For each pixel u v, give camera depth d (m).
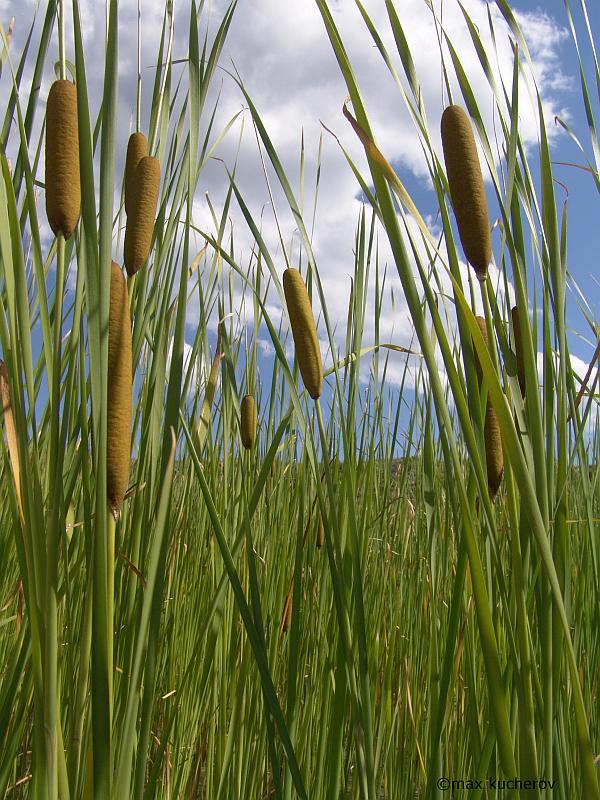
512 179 0.47
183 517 1.09
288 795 0.77
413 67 0.47
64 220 0.43
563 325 0.50
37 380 0.67
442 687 0.58
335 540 0.57
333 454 0.90
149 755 1.05
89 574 0.44
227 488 0.92
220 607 0.67
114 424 0.43
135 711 0.45
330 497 0.57
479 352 0.40
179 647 1.19
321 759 0.79
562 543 0.51
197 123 0.54
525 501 0.40
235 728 0.82
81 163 0.38
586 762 0.41
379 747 0.89
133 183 0.49
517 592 0.43
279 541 1.04
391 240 0.40
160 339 0.57
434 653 0.71
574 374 0.71
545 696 0.48
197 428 0.84
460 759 0.81
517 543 0.43
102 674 0.39
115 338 0.44
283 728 0.55
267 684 0.56
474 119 0.48
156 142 0.60
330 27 0.42
